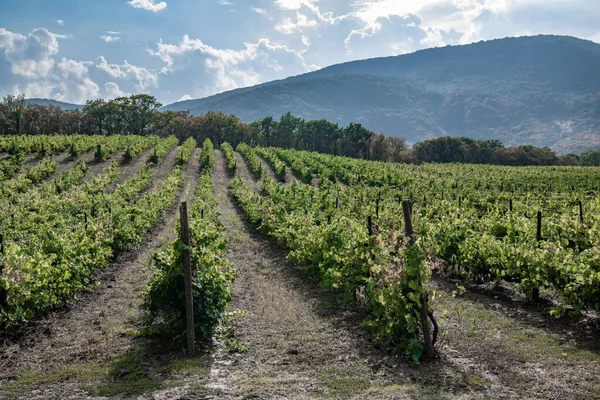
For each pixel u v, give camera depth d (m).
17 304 8.01
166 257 7.62
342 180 44.97
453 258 11.33
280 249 16.44
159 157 50.34
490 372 6.02
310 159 55.28
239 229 21.67
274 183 37.59
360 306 9.30
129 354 7.05
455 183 36.72
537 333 7.43
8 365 6.76
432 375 5.97
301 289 11.09
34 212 20.06
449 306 9.10
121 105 100.00
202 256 7.71
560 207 22.38
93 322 8.77
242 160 57.41
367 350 7.00
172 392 5.61
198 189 35.62
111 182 36.16
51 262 9.39
